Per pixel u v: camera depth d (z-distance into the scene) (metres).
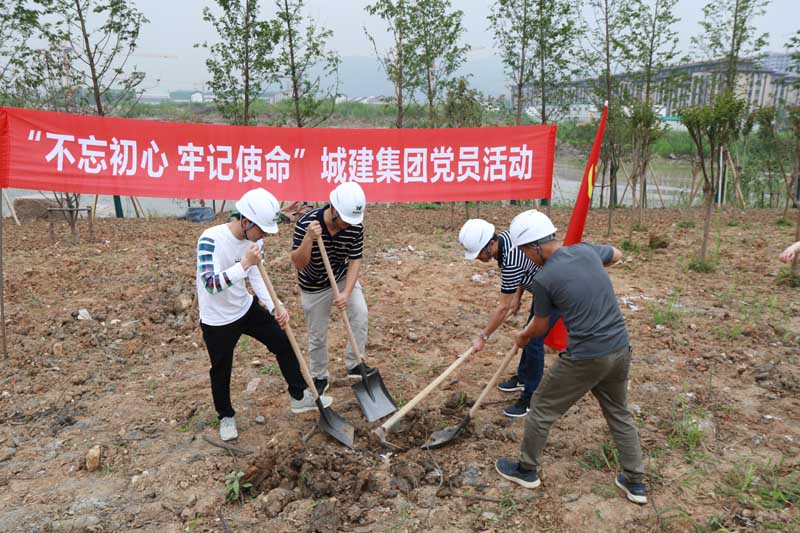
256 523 3.33
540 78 13.77
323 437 4.20
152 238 10.49
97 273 8.02
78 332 5.98
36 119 5.55
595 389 3.48
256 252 3.68
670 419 4.38
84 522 3.32
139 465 3.89
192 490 3.63
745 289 7.47
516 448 4.04
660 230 11.55
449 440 4.05
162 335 6.04
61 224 11.95
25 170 5.54
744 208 14.86
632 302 6.98
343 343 5.91
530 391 4.38
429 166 6.54
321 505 3.35
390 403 4.46
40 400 4.74
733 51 14.50
